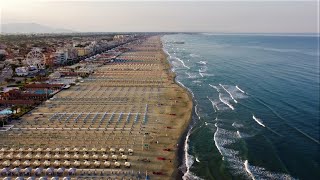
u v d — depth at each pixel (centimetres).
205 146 8356
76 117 10306
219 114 11044
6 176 6512
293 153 8025
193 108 11725
